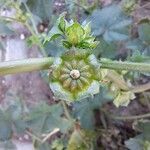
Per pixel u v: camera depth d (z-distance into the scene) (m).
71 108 0.19
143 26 0.16
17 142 0.20
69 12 0.17
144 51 0.16
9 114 0.17
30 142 0.20
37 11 0.14
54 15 0.17
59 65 0.09
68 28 0.09
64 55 0.09
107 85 0.13
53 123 0.18
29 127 0.18
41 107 0.18
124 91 0.13
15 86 0.21
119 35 0.16
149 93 0.19
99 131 0.20
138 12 0.20
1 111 0.17
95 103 0.18
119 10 0.16
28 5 0.14
